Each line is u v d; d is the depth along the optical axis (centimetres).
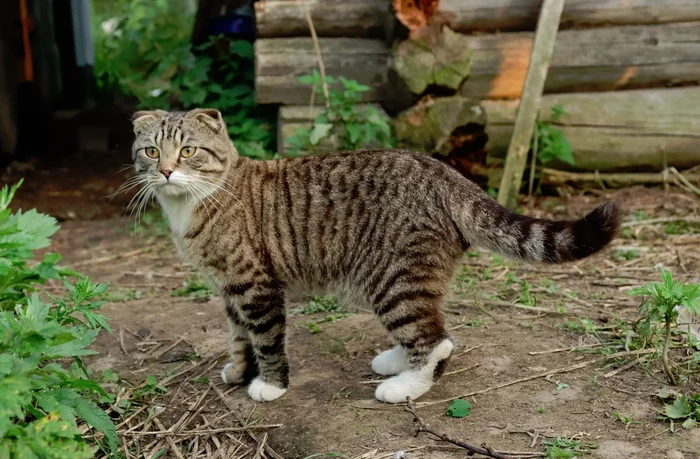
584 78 202
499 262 166
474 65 199
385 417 115
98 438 113
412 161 121
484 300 148
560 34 201
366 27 205
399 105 200
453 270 120
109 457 109
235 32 247
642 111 200
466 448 105
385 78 203
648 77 201
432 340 117
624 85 203
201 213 123
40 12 342
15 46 303
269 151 217
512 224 115
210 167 124
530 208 198
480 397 118
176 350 140
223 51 246
